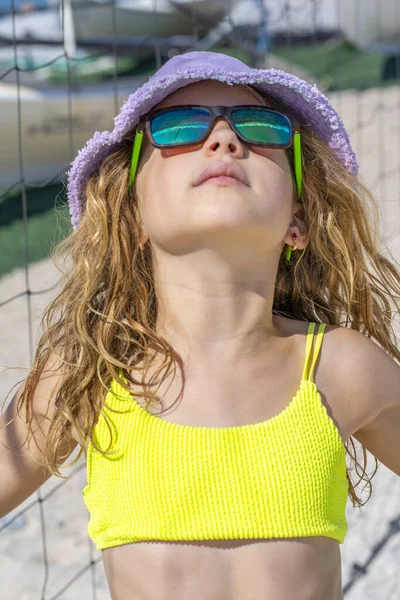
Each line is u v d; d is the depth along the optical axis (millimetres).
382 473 3273
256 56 11227
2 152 9305
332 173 1696
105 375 1496
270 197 1449
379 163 7965
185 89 1558
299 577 1339
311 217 1707
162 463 1350
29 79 9914
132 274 1610
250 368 1469
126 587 1379
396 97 11180
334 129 1675
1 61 10258
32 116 9281
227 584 1328
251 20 11766
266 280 1510
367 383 1519
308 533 1342
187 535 1321
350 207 1720
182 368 1470
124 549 1376
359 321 1801
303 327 1597
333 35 14211
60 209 2248
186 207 1419
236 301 1480
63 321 1654
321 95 1626
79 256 1669
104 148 1653
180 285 1486
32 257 6883
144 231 1589
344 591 2592
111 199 1636
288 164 1548
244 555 1332
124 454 1378
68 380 1502
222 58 1630
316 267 1792
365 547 2826
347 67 13297
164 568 1333
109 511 1391
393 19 13625
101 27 11883
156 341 1499
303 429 1393
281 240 1522
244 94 1562
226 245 1420
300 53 14086
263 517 1329
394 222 5375
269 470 1348
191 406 1417
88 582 2768
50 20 11367
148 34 12250
